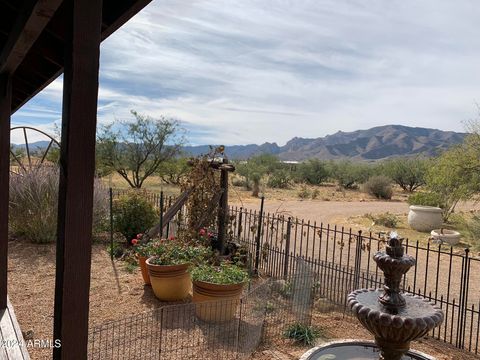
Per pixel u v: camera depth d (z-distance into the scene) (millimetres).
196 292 5570
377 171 38438
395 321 3146
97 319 5301
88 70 1837
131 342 4652
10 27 3098
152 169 25625
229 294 5402
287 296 6348
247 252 7832
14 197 9484
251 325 5230
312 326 5496
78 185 1854
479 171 15578
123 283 6820
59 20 2699
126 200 9680
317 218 17094
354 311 3422
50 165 10898
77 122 1828
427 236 13586
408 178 36469
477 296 7445
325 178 40250
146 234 8359
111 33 2389
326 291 6734
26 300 5844
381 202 26531
